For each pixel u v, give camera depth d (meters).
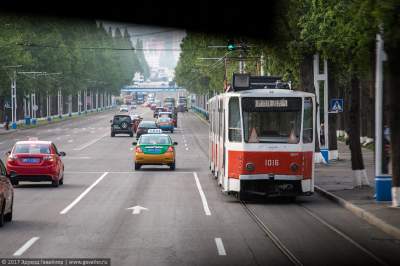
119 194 36.31
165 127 112.88
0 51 116.69
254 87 36.50
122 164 57.59
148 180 44.28
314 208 31.19
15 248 20.66
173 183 42.31
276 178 32.38
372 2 23.53
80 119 175.25
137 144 51.72
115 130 101.56
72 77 182.75
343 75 60.12
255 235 23.47
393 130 28.92
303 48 45.31
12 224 25.67
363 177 37.31
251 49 52.53
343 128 97.06
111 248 20.78
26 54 132.00
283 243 21.91
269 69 53.16
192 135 106.31
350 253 20.31
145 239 22.47
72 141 91.19
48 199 33.84
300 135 32.50
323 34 37.81
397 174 29.20
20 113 160.12
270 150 32.38
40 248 20.69
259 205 32.12
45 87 153.00
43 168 38.28
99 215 28.30
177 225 25.67
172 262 18.64
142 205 31.77
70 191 37.66
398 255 20.08
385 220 25.78
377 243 22.11
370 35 26.34
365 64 30.59
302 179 32.50
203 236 23.19
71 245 21.23
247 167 32.34
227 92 35.53
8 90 130.25
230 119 33.16
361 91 82.75
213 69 128.25
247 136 32.44
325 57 41.41
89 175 47.84
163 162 51.00
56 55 153.62
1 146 82.75
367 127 78.38
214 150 43.88
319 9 38.38
